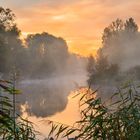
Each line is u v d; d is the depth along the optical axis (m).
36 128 20.95
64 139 14.71
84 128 5.71
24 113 33.62
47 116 34.62
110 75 79.69
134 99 5.74
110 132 5.41
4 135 5.30
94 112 5.72
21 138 5.52
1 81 5.09
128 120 5.44
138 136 5.28
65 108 43.00
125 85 6.27
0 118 4.42
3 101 4.91
